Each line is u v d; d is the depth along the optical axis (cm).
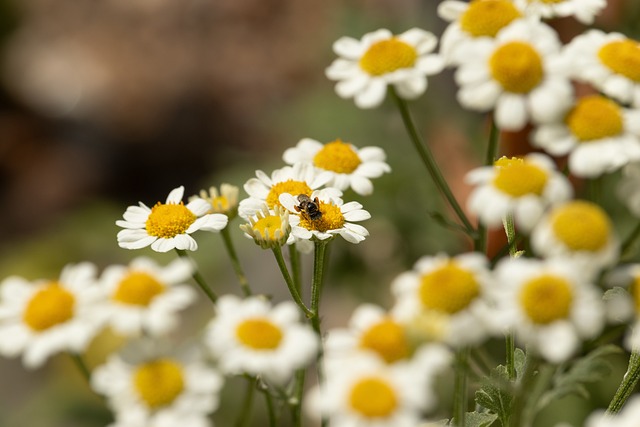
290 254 37
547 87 34
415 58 38
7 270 85
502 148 43
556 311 32
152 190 103
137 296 33
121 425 32
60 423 60
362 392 32
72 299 33
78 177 102
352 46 39
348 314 68
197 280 36
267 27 106
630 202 33
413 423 31
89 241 86
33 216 100
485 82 34
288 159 39
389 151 56
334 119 59
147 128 102
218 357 33
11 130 106
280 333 33
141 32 108
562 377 33
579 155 33
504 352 44
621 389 34
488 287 32
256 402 52
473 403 40
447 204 52
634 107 34
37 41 112
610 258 32
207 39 107
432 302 32
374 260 55
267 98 101
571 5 37
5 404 71
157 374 33
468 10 36
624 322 33
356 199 54
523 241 37
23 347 33
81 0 114
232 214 38
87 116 103
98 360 62
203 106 102
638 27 49
